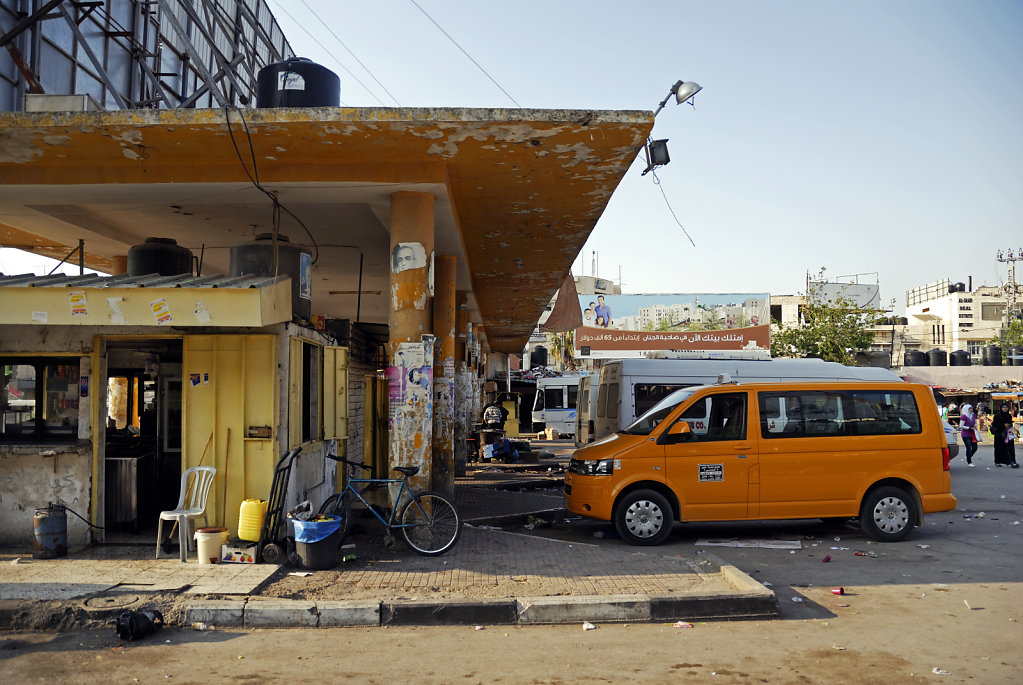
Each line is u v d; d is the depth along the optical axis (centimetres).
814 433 998
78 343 852
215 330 848
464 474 1781
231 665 532
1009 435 2166
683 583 726
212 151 837
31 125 768
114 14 1365
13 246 1293
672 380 1584
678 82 859
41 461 848
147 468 930
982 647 572
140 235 1223
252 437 839
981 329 8925
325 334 1024
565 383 3947
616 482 984
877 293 5609
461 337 1759
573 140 816
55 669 522
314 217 1093
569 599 658
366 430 1445
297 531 782
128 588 679
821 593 743
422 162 876
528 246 1348
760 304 4566
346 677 507
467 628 630
